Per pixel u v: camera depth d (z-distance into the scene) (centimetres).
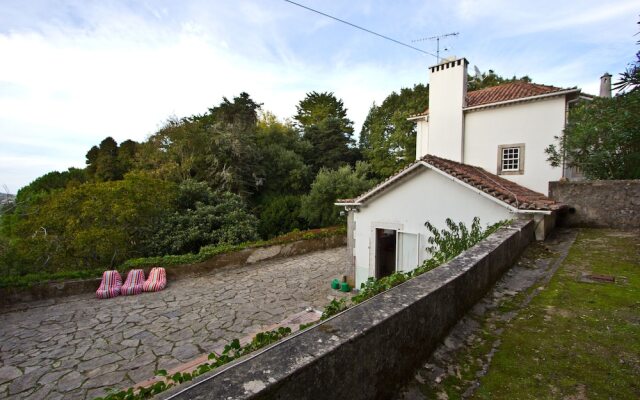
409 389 228
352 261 1066
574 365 254
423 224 893
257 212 2362
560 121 1128
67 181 2847
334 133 3278
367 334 187
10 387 499
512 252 537
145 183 1327
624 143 741
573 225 843
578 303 373
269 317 786
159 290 1019
